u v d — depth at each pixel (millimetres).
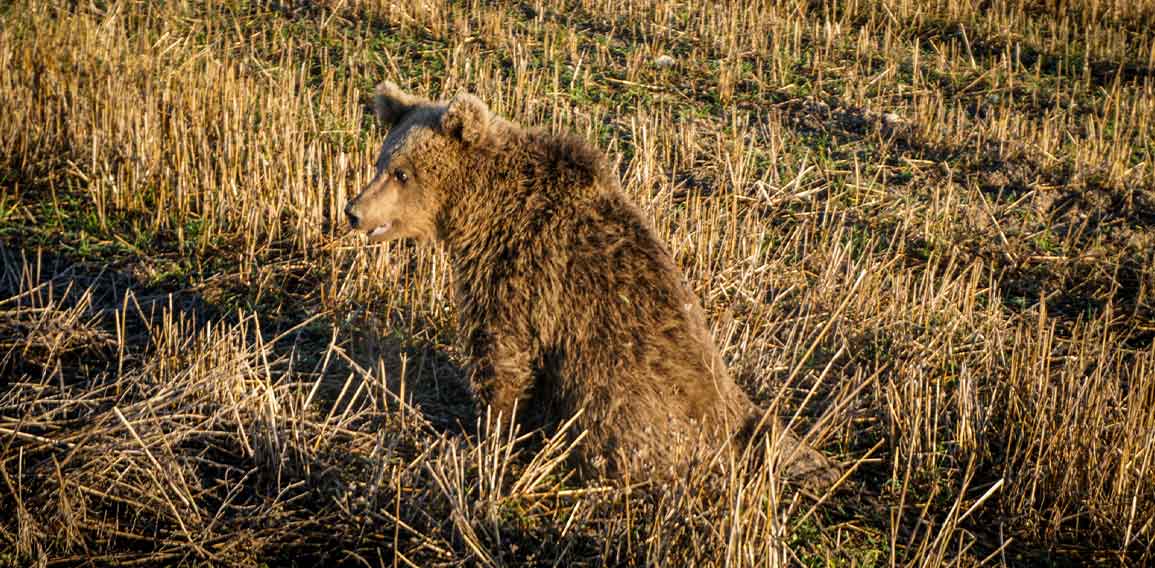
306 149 8953
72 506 4758
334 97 10023
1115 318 7602
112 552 4680
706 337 5047
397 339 6586
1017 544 5203
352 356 6422
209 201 7953
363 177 8391
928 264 7508
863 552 4992
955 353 6855
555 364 5043
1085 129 10375
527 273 5020
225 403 5590
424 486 5250
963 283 7672
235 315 6832
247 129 9070
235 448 5441
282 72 10344
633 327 4812
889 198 9008
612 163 9086
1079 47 12406
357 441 5520
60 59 10195
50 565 4551
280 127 9016
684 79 11180
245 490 5191
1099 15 13203
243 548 4730
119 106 9039
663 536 4535
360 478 5277
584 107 10352
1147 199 9047
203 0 12539
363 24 12203
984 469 5773
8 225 7660
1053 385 6266
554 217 5016
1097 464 5438
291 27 12008
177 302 6965
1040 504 5449
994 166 9602
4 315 6305
